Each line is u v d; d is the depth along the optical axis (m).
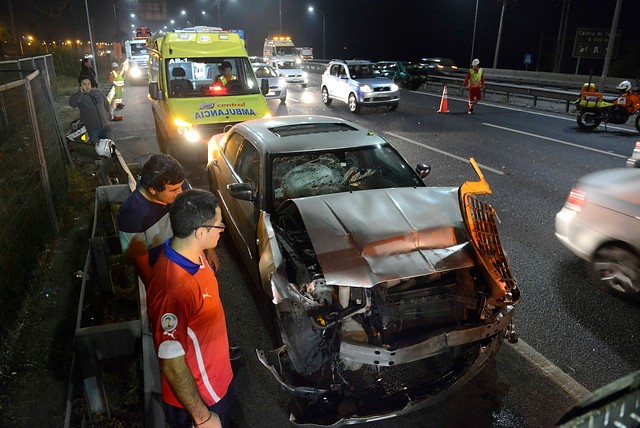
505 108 17.08
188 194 2.07
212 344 2.18
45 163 5.68
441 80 23.23
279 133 4.99
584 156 9.72
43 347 3.85
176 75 9.03
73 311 4.34
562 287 4.77
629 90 12.11
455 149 10.43
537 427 3.07
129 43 32.22
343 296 3.09
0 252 4.03
